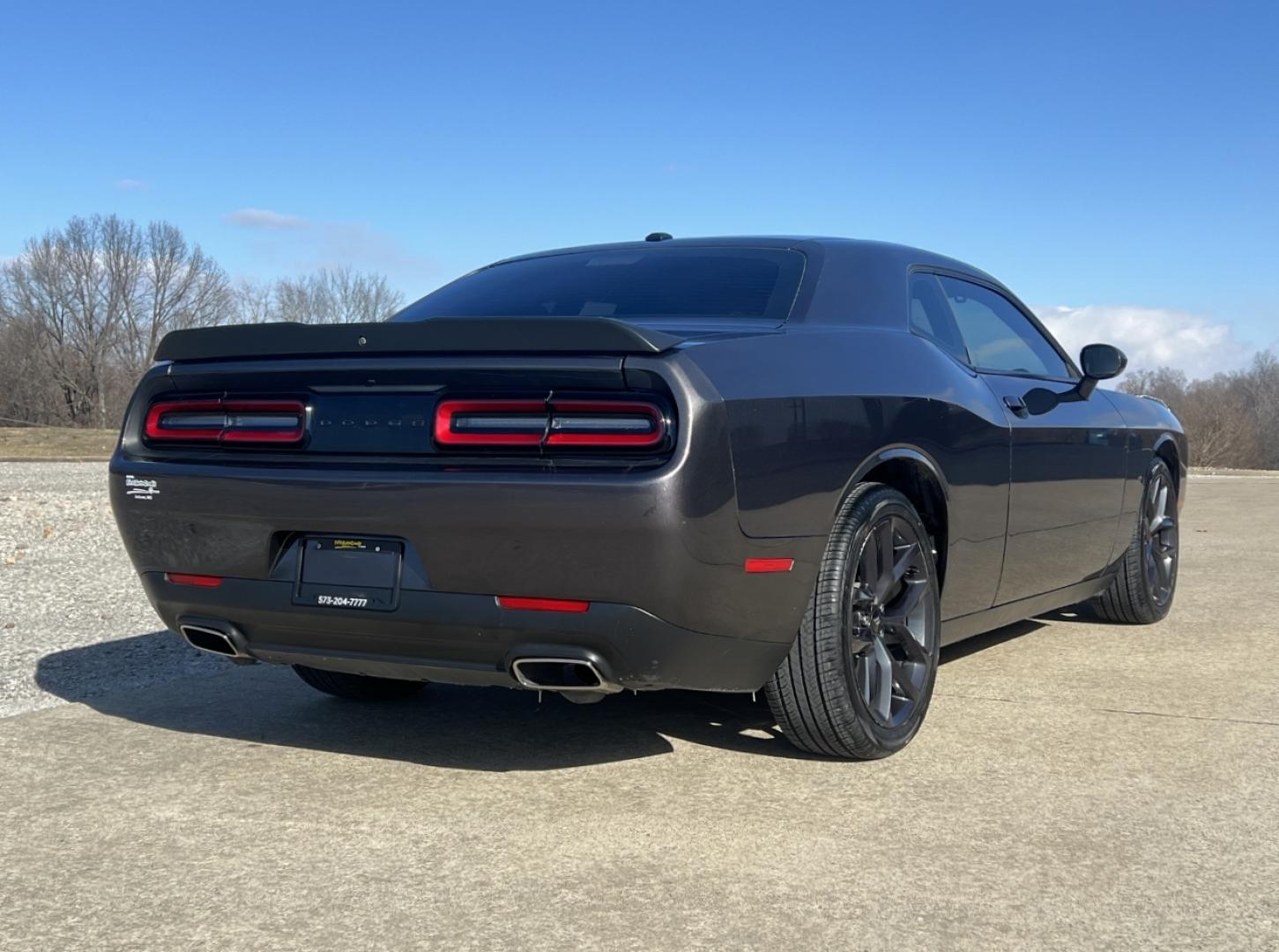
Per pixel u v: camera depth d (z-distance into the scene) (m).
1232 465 69.19
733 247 3.61
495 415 2.66
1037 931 2.16
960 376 3.57
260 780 3.06
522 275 3.73
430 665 2.80
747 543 2.68
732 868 2.46
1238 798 2.89
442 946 2.11
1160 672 4.29
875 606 3.11
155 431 3.09
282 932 2.17
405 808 2.84
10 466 20.23
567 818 2.76
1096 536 4.51
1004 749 3.30
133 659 4.54
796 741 3.13
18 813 2.81
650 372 2.56
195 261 58.03
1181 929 2.17
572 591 2.59
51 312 56.69
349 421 2.80
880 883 2.38
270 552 2.88
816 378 2.93
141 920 2.23
